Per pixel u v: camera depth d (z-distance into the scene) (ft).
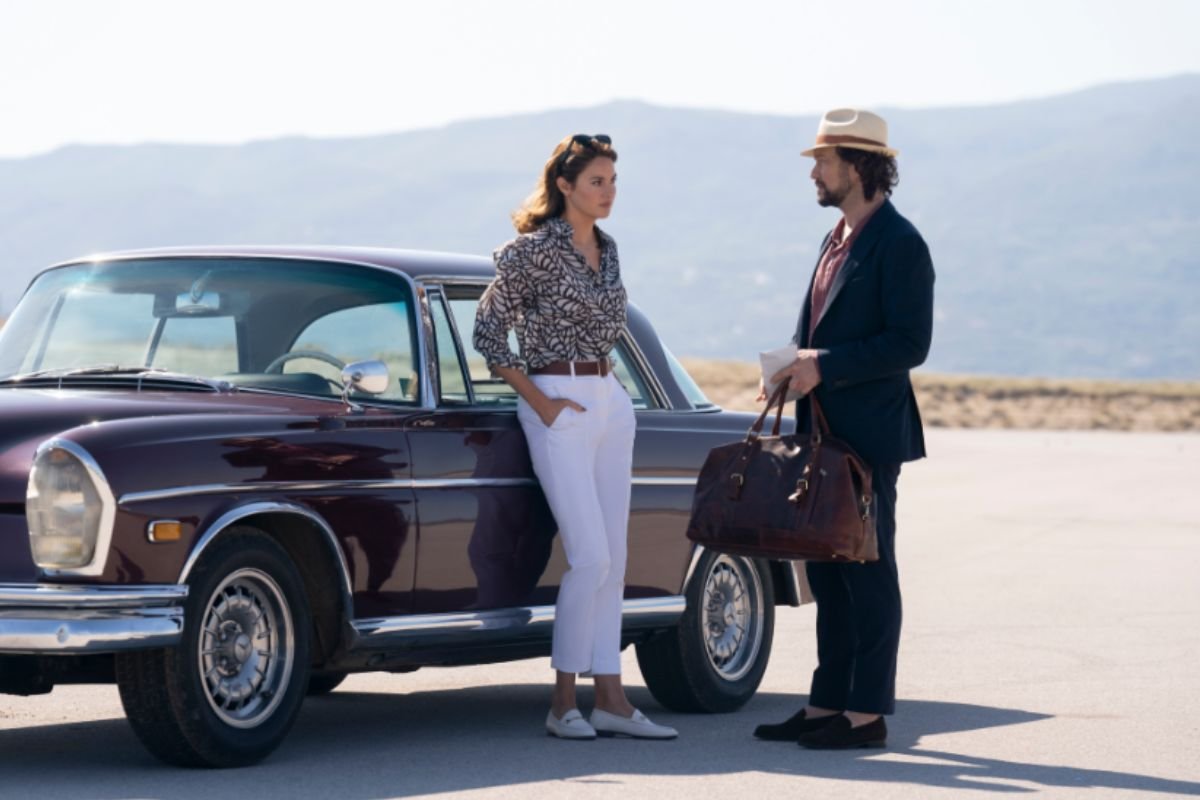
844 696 37.68
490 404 37.96
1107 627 58.90
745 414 44.80
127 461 30.91
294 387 35.58
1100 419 384.27
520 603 37.63
